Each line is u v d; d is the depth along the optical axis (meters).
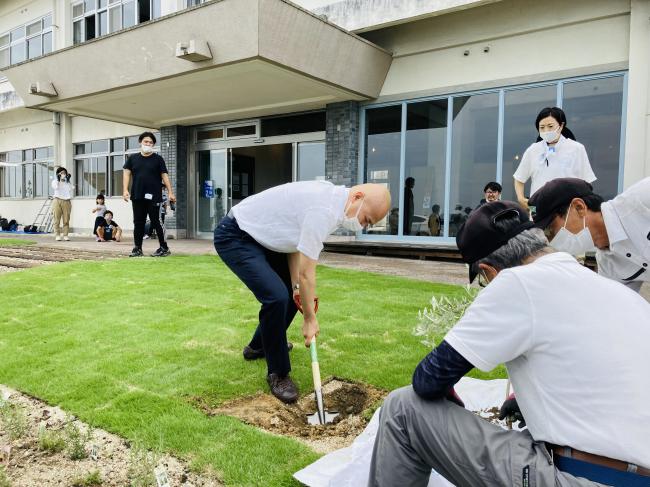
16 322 4.39
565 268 1.46
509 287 1.45
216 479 2.10
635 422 1.30
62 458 2.31
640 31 7.59
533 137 8.79
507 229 1.59
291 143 11.93
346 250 10.16
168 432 2.46
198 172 13.84
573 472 1.38
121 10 14.05
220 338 3.85
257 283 2.91
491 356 1.45
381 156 10.45
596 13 8.03
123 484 2.11
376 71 10.01
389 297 5.06
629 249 2.17
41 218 17.81
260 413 2.75
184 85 9.85
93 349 3.65
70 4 15.66
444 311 2.51
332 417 2.77
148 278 5.96
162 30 9.00
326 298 5.02
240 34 8.07
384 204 2.63
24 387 3.06
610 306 1.39
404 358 3.41
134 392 2.91
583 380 1.35
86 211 16.39
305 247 2.70
